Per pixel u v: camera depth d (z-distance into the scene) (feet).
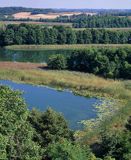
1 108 104.47
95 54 358.23
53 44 596.29
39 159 115.65
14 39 583.17
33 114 155.94
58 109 246.27
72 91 292.40
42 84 312.29
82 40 606.96
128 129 194.39
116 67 341.62
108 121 213.05
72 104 258.16
